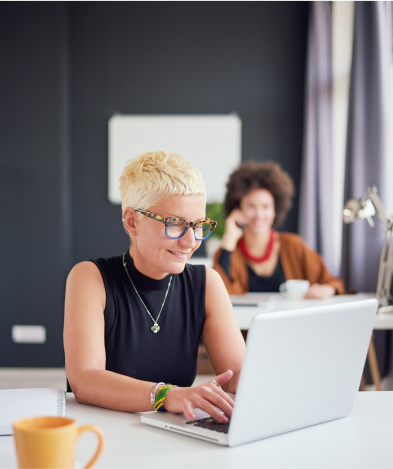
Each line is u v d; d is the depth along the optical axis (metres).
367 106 3.32
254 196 3.26
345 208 2.79
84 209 4.60
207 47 4.59
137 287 1.20
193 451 0.76
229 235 3.24
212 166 4.53
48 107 4.27
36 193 4.25
